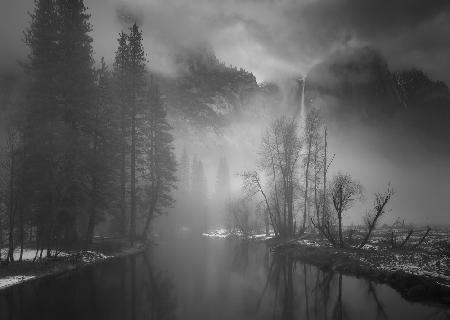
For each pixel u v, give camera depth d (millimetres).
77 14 29000
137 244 35375
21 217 22266
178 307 14203
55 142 25484
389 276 17547
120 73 38250
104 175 29250
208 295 16219
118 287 17484
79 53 28375
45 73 27328
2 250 26016
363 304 14312
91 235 29031
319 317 12836
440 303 14109
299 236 37281
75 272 21109
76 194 26359
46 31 28141
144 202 40188
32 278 18922
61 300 15016
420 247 24281
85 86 28453
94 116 29719
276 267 23625
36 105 26781
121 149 34031
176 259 27266
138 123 38031
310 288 17422
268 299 15516
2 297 15367
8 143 23516
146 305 14445
